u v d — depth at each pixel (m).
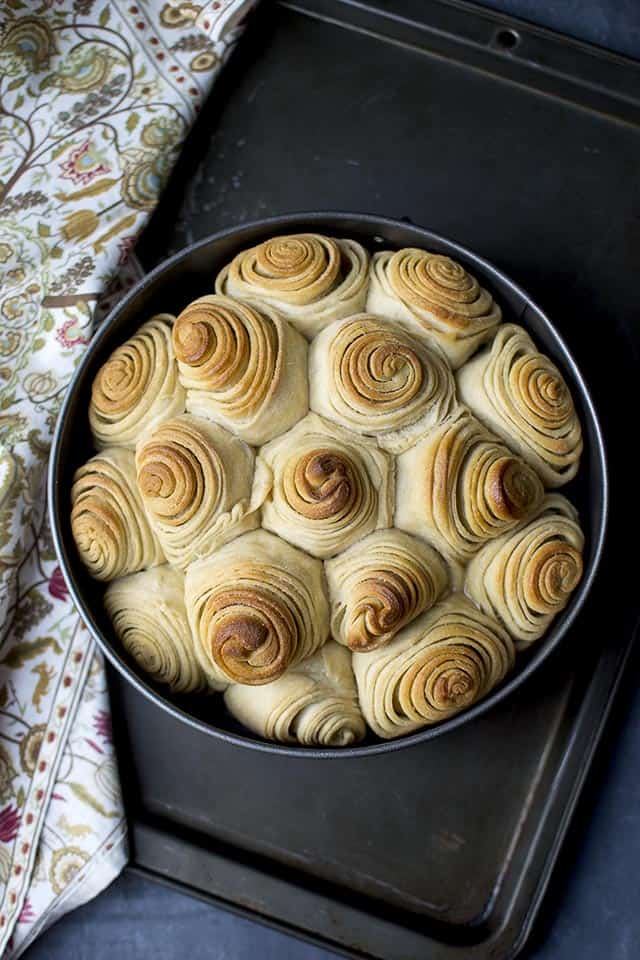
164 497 0.60
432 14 0.75
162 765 0.71
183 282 0.68
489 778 0.69
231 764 0.70
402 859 0.69
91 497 0.63
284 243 0.64
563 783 0.68
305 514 0.60
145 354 0.64
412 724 0.62
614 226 0.73
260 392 0.61
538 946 0.71
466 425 0.62
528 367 0.63
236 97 0.75
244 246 0.67
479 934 0.68
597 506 0.63
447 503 0.60
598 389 0.71
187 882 0.70
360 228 0.66
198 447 0.61
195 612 0.61
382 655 0.61
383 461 0.61
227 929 0.72
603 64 0.74
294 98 0.75
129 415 0.63
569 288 0.72
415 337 0.63
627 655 0.69
